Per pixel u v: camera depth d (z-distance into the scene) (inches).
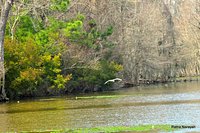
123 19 4367.6
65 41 3430.1
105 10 4025.6
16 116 1913.1
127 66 4323.3
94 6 3843.5
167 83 4650.6
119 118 1728.6
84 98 2847.0
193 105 2080.5
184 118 1640.0
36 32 3218.5
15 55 2938.0
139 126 1473.9
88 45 3570.4
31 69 2952.8
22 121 1738.4
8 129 1539.1
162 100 2440.9
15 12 3051.2
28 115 1934.1
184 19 5570.9
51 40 3221.0
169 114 1781.5
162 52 5022.1
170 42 5246.1
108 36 4052.7
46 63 3147.1
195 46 5511.8
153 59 4751.5
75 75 3503.9
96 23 3777.1
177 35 5374.0
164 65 4963.1
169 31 5290.4
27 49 3004.4
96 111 2007.9
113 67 3809.1
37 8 3132.4
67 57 3422.7
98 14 3875.5
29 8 3075.8
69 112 2000.5
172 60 5128.0
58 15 3376.0
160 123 1535.4
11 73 2933.1
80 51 3513.8
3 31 2250.2
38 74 3002.0
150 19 4904.0
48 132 1429.6
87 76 3540.8
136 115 1802.4
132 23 4520.2
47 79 3174.2
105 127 1486.2
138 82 4439.0
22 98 3038.9
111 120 1678.2
